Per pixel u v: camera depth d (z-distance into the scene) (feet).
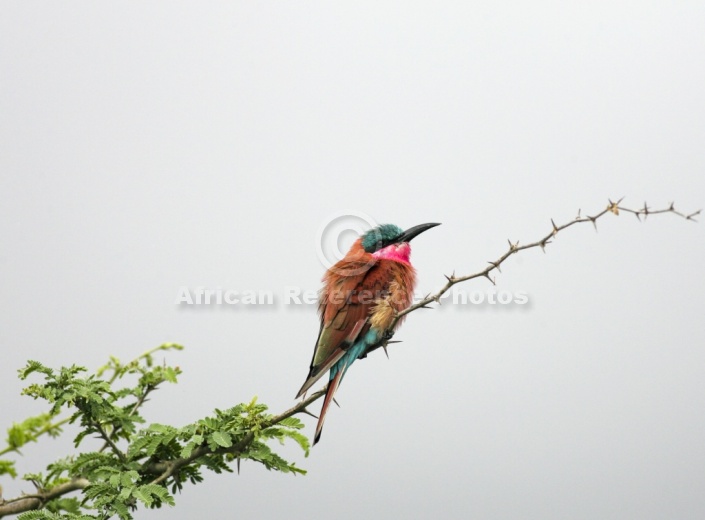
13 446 18.71
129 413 29.07
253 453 27.58
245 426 27.94
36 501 26.89
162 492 26.30
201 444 27.58
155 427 28.04
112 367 28.84
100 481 26.58
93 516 25.88
